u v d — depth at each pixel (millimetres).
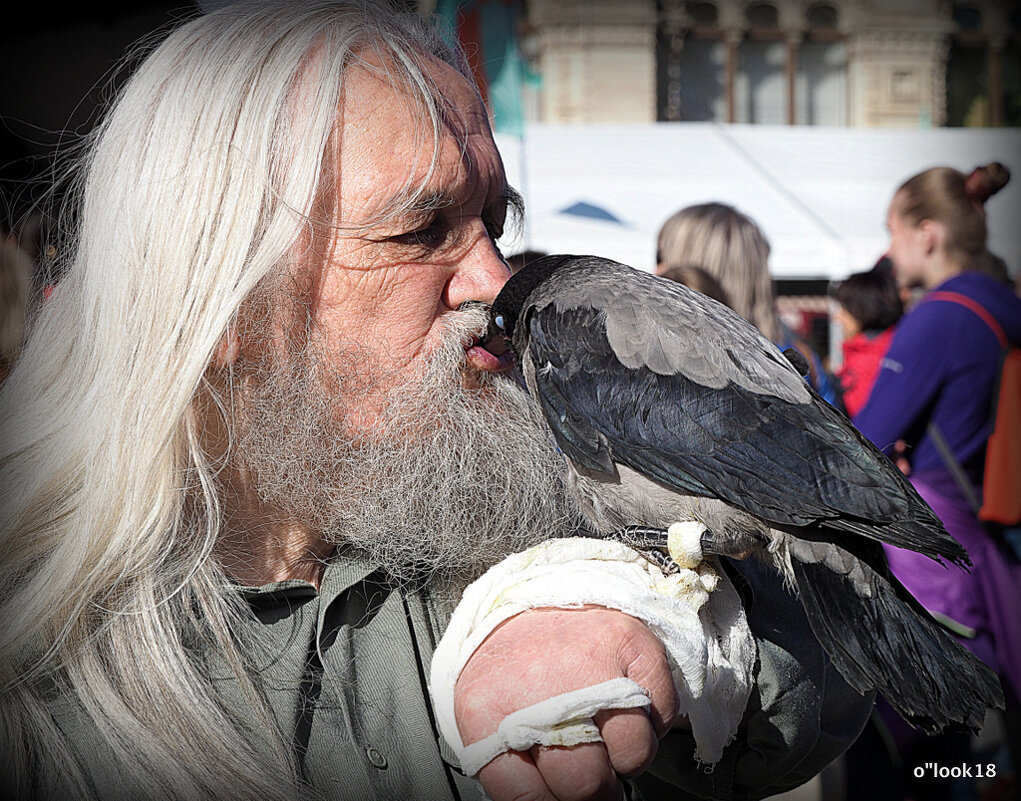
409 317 1742
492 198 1915
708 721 1505
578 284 2141
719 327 2033
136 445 1579
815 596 1773
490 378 1938
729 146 12203
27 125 2236
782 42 17250
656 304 2072
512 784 1221
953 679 1659
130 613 1581
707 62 16953
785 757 1800
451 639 1393
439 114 1751
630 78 15961
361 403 1731
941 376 4234
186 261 1590
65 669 1594
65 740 1552
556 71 15781
